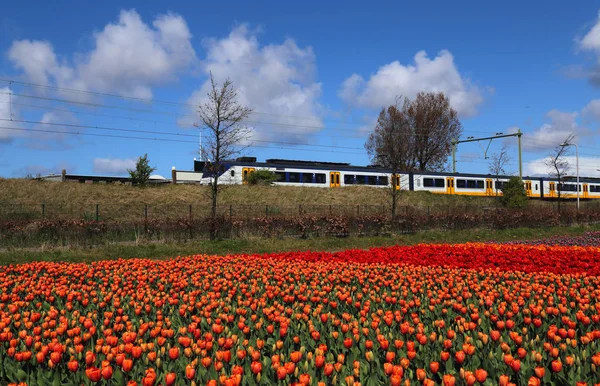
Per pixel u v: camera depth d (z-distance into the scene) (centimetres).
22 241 1806
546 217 3206
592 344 512
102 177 5281
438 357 480
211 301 727
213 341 534
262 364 462
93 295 802
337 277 954
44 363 478
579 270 1069
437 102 6222
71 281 1022
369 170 4978
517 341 493
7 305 761
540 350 489
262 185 4084
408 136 5403
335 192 4262
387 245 2334
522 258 1238
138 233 1994
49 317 630
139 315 700
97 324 641
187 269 1123
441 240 2545
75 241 1866
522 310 658
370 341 487
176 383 435
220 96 2214
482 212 3064
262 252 1994
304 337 563
